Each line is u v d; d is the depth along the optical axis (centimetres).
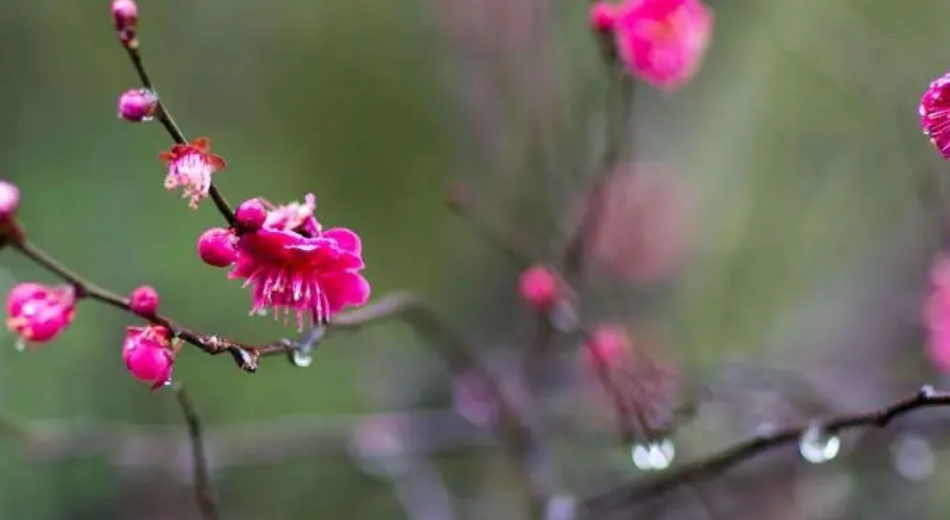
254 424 639
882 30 784
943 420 576
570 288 521
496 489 712
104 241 702
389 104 796
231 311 695
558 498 521
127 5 283
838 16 768
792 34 800
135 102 276
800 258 830
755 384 611
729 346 788
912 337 763
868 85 752
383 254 781
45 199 711
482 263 782
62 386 660
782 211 809
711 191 836
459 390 616
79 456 590
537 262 530
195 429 396
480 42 718
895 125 733
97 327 674
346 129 793
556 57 679
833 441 375
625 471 631
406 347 746
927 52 762
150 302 292
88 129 741
